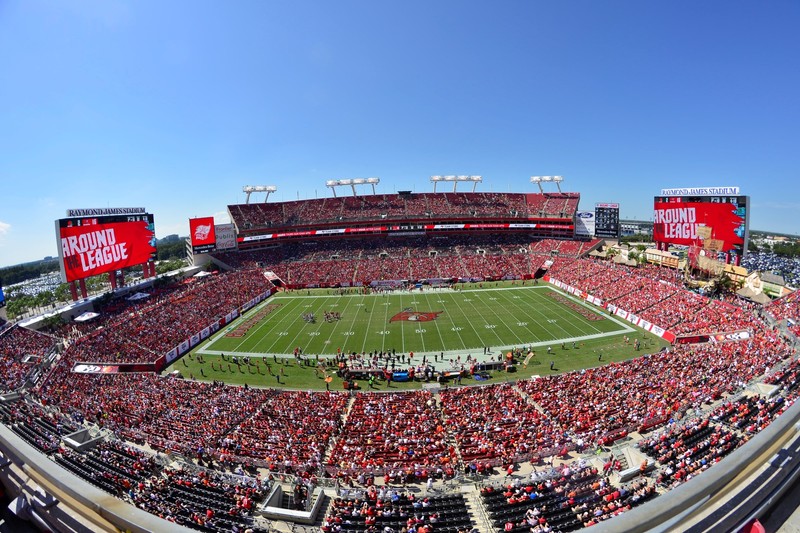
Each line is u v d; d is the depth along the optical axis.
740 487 6.73
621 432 27.12
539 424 28.98
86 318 56.53
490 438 27.27
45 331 53.81
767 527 7.88
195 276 86.25
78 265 59.72
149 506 19.44
